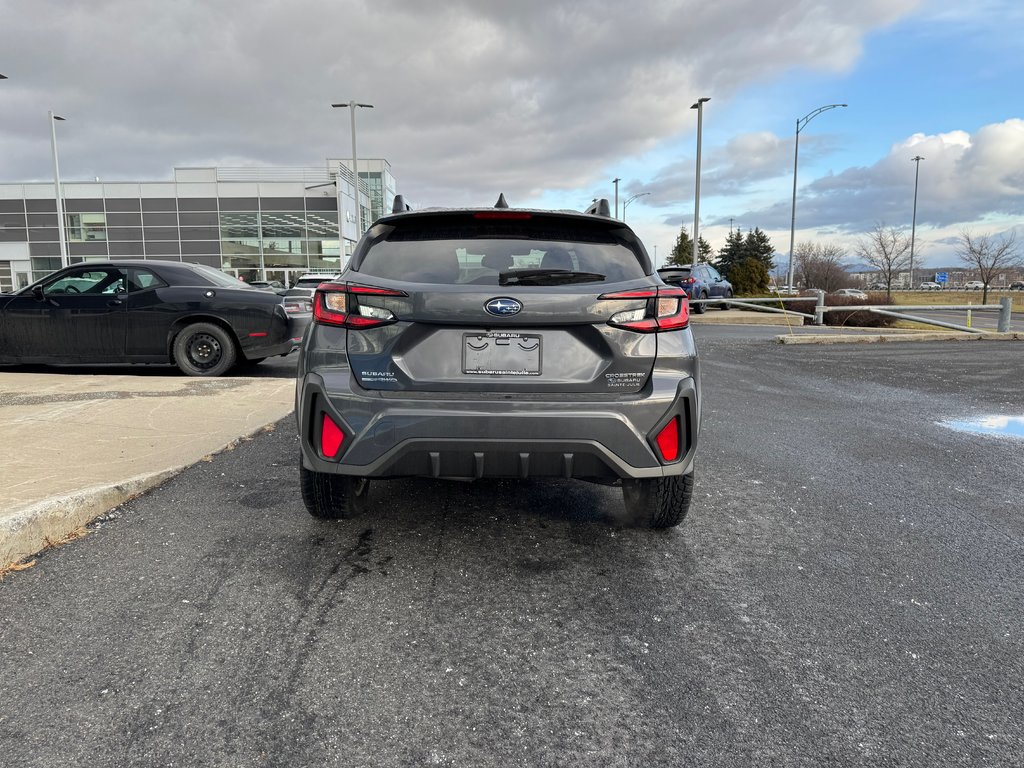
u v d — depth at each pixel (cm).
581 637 250
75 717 199
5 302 839
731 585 295
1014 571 313
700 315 2325
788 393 821
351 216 4922
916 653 242
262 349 850
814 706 210
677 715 205
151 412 602
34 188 4609
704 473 470
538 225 329
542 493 416
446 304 285
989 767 183
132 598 273
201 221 4694
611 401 288
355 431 285
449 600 277
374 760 183
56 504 331
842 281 5853
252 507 379
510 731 197
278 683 218
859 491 432
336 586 287
